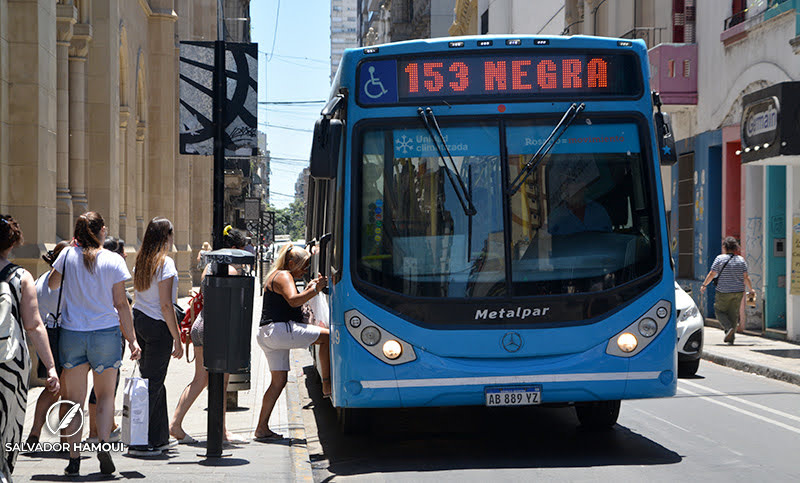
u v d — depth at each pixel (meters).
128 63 23.91
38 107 12.22
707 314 21.09
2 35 11.92
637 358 7.61
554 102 7.93
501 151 7.80
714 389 12.02
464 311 7.52
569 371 7.51
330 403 11.69
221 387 7.61
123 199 23.83
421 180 7.75
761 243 19.02
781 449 8.09
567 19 31.73
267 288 8.68
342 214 7.71
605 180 7.84
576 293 7.61
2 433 5.69
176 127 32.38
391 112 7.84
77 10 17.50
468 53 7.93
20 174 12.15
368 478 7.22
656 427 9.26
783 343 16.97
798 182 17.20
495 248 7.64
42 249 11.98
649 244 7.80
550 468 7.36
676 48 21.94
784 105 14.66
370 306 7.52
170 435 8.35
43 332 5.89
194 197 40.59
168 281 7.61
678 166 23.33
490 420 9.87
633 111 7.98
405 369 7.46
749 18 18.94
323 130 7.60
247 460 7.50
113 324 6.91
